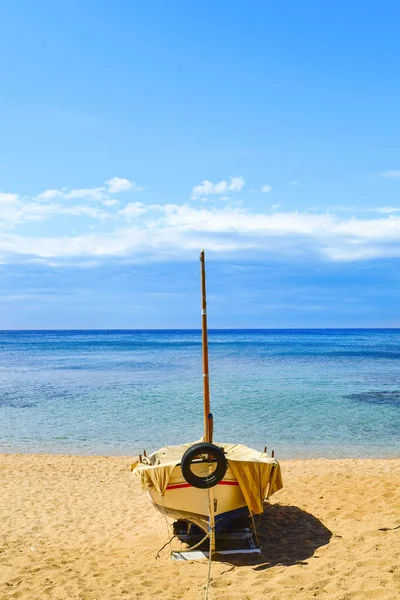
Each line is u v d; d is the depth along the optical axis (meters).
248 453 10.41
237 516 8.62
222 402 28.27
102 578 7.46
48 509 11.98
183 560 8.16
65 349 90.19
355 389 33.00
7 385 36.53
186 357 66.12
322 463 15.99
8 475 15.16
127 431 21.77
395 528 8.21
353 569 6.72
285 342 121.12
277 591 6.42
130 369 48.38
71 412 25.98
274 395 30.64
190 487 8.41
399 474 13.98
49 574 7.68
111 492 13.39
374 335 193.25
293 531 9.23
